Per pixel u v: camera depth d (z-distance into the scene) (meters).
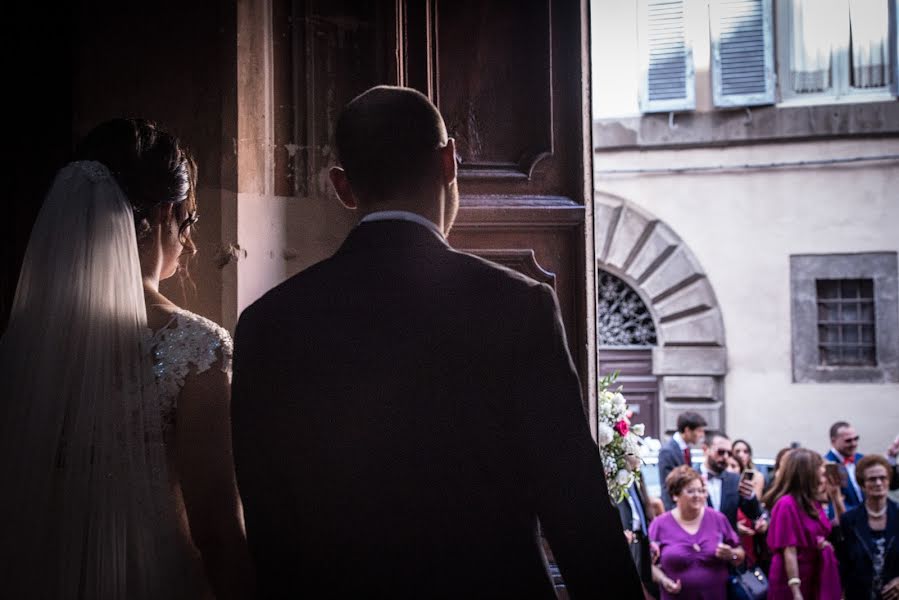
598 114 9.31
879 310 8.90
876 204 8.89
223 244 2.17
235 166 2.17
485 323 1.26
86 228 1.51
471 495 1.24
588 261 2.44
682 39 9.09
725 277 9.16
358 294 1.31
